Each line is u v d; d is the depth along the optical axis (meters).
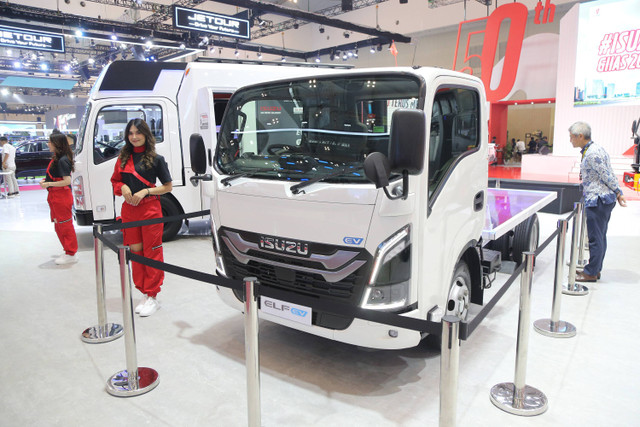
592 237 4.95
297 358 3.40
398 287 2.62
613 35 14.49
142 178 4.03
